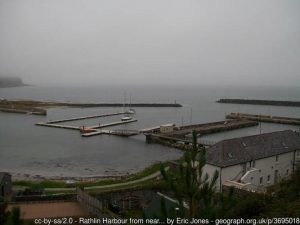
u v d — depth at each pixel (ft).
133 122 470.80
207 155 141.38
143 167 220.64
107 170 213.46
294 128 420.77
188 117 545.03
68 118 499.10
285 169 161.48
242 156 144.25
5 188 134.51
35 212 101.04
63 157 251.60
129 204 120.16
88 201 104.06
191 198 41.86
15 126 416.87
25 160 241.35
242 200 82.58
